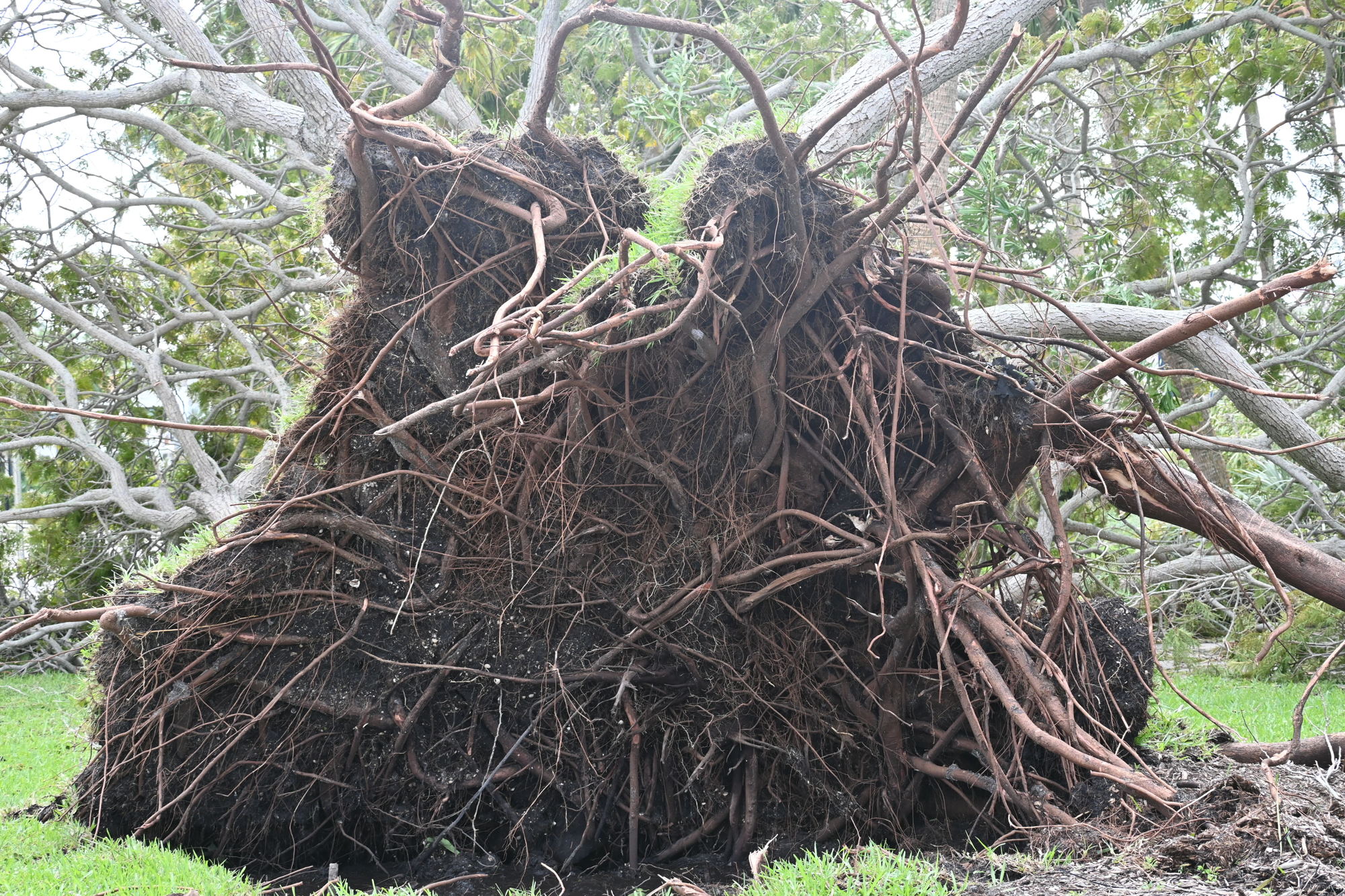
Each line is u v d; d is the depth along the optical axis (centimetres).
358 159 451
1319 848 324
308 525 489
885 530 455
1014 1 905
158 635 482
